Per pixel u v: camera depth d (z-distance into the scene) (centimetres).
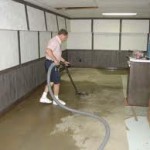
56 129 315
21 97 434
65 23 798
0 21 341
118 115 369
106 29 862
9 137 289
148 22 839
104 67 888
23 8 430
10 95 386
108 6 520
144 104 415
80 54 895
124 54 869
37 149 262
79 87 559
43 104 422
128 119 352
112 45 872
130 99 420
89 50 887
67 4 488
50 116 363
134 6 514
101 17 843
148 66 400
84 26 870
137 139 286
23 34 450
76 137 291
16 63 419
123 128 318
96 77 693
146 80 406
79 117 360
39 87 546
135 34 853
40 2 457
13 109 393
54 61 392
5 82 367
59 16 717
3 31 364
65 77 684
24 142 277
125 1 434
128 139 285
